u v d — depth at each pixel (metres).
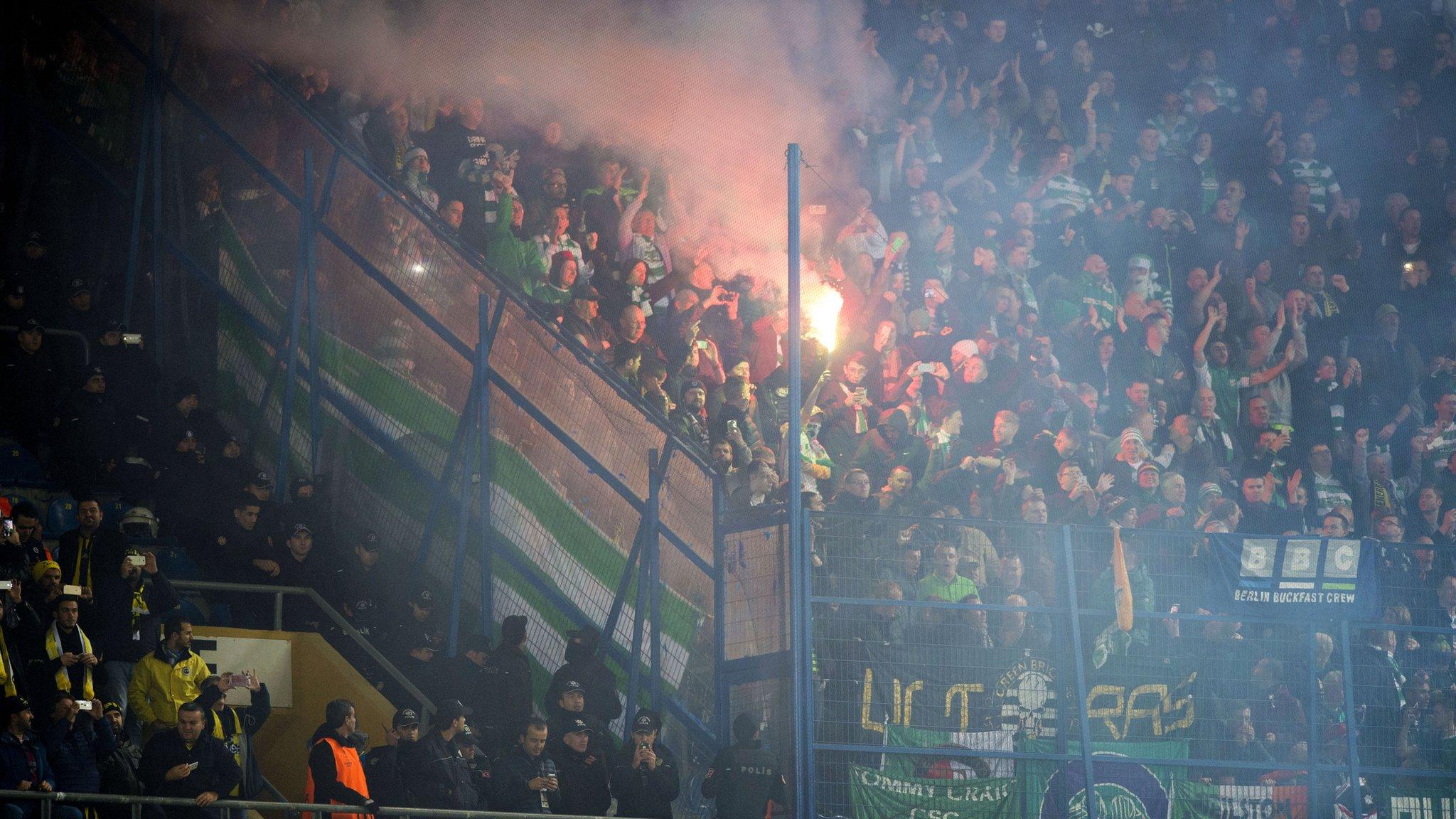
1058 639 41.22
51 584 36.06
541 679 43.00
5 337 46.78
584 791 38.56
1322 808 42.53
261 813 38.38
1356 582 43.28
